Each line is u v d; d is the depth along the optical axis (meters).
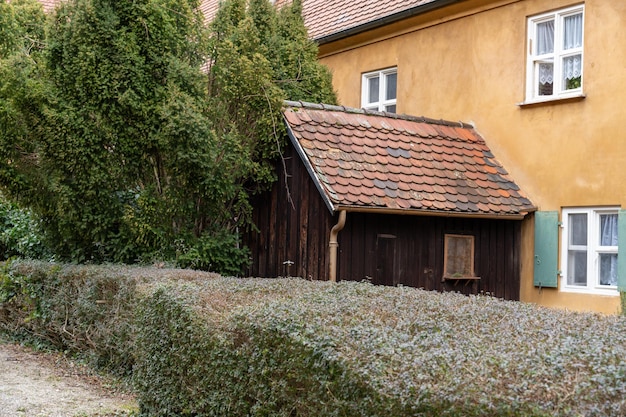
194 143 9.83
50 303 10.09
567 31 11.91
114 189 10.35
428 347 4.02
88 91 9.98
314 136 10.91
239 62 10.62
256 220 11.53
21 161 10.17
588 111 11.29
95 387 8.27
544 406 3.04
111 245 10.59
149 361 6.61
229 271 11.01
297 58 12.67
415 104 14.37
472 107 13.20
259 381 4.85
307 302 5.54
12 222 13.27
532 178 12.08
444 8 13.55
